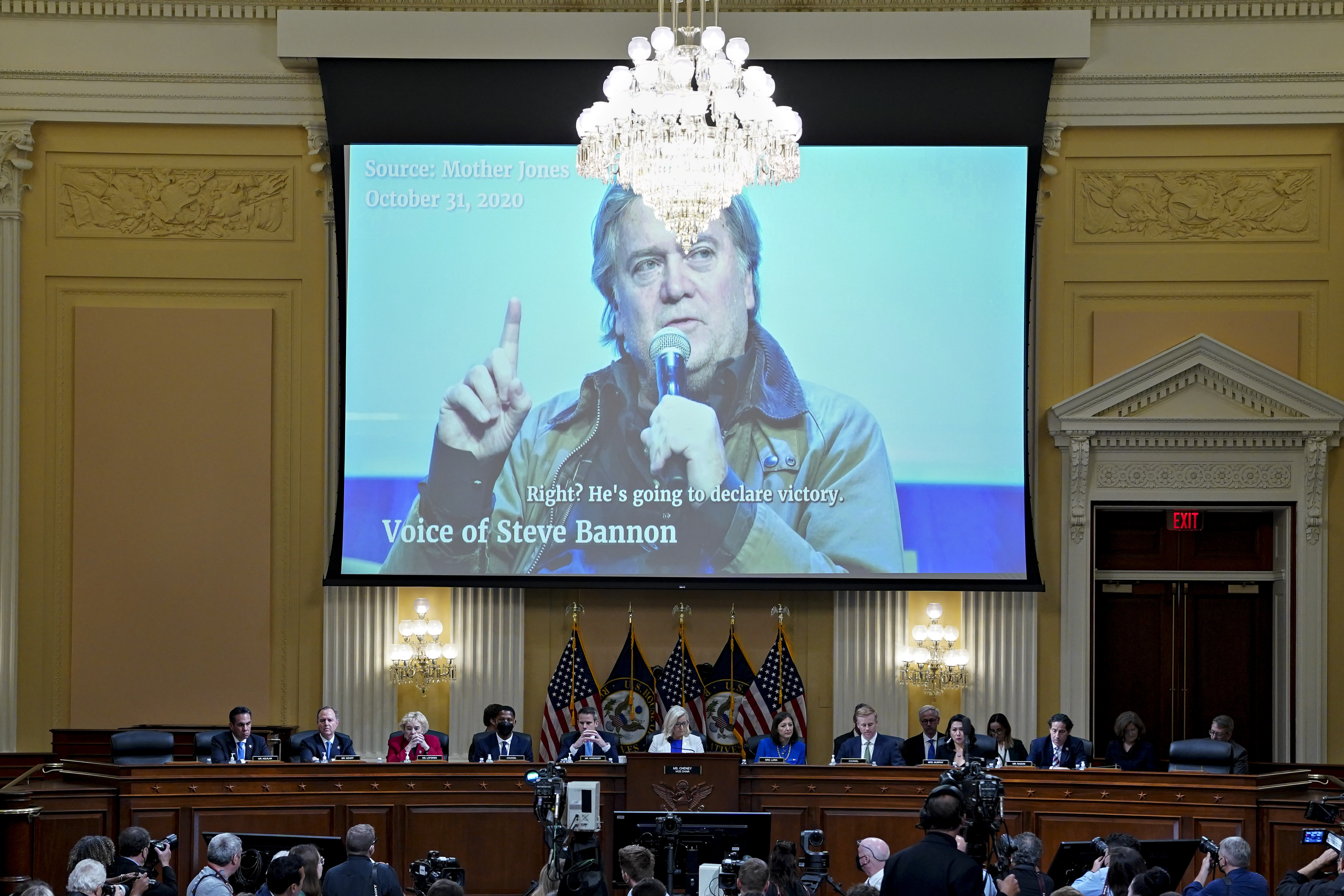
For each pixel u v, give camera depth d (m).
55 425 12.25
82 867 6.17
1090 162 12.34
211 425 12.28
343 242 12.09
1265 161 12.24
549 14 11.99
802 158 12.04
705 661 12.16
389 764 9.52
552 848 6.75
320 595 12.20
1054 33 11.87
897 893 5.66
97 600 12.15
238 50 12.31
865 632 12.10
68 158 12.38
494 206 12.10
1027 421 11.94
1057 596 12.14
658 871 7.64
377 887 7.01
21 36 12.27
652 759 9.29
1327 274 12.16
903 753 10.58
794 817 9.43
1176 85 12.16
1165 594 12.51
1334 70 12.05
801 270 12.01
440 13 12.01
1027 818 9.41
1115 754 10.65
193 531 12.21
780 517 11.91
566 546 11.96
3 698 11.98
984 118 11.98
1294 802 8.98
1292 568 12.06
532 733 12.16
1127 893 6.35
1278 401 11.97
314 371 12.33
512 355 12.06
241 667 12.14
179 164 12.40
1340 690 11.94
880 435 11.95
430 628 12.09
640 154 7.67
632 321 12.03
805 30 11.92
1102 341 12.25
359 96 12.09
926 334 11.97
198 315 12.30
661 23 7.75
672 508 11.95
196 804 9.22
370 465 12.04
